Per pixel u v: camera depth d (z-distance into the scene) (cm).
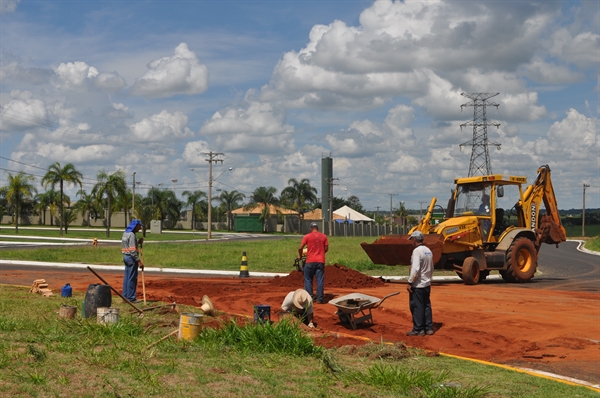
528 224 2288
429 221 2122
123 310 1182
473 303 1522
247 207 10644
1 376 616
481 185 2188
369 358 846
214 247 4381
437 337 1062
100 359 713
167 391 606
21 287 1588
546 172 2386
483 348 987
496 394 680
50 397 564
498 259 2116
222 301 1466
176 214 10431
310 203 10512
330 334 1036
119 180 6181
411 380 694
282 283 1875
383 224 12244
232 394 612
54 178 6184
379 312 1346
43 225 10225
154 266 2734
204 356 778
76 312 1098
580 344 1027
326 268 1978
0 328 893
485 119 6475
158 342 818
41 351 720
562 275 2572
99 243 4978
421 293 1084
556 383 752
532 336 1096
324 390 650
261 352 829
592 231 10488
